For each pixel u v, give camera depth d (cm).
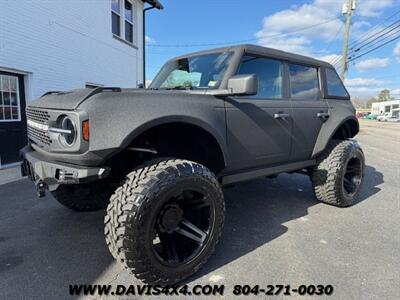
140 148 246
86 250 298
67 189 345
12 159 704
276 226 361
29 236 327
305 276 257
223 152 281
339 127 430
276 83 354
